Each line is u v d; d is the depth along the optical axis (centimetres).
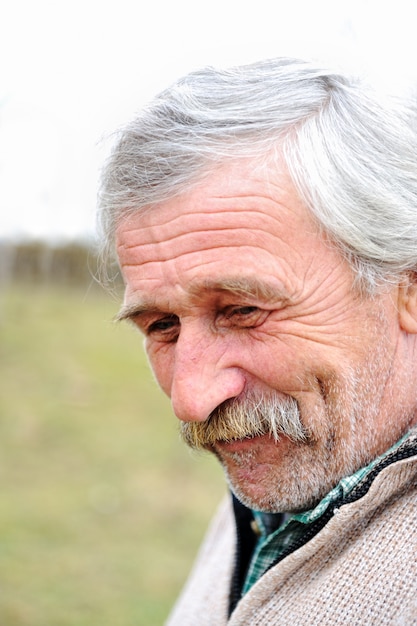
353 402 105
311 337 103
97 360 1145
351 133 101
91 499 561
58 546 463
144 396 941
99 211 121
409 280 106
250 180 99
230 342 107
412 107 106
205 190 100
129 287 111
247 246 99
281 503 110
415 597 93
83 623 363
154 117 103
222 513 159
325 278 101
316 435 106
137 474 633
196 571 156
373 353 105
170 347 116
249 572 124
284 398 107
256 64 107
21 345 1173
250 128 100
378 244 101
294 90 102
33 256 1308
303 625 99
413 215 102
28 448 688
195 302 104
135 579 423
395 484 98
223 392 106
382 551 98
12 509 523
